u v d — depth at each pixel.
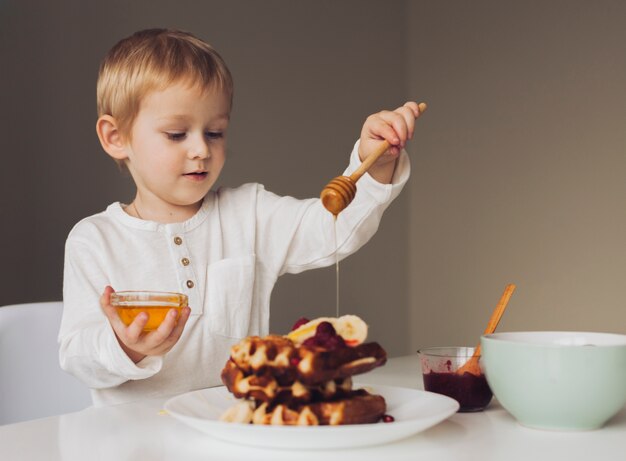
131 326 0.93
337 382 0.76
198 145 1.34
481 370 0.89
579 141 3.31
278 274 1.51
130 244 1.40
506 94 3.54
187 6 3.07
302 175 3.45
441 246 3.73
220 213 1.50
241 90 3.20
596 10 3.27
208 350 1.41
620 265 3.19
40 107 2.81
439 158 3.76
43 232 2.82
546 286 3.40
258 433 0.70
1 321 1.40
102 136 1.44
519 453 0.70
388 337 3.73
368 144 1.19
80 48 2.88
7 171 2.74
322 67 3.54
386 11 3.80
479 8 3.63
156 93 1.32
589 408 0.77
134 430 0.82
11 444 0.76
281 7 3.37
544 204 3.41
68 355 1.16
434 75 3.79
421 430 0.72
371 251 3.67
